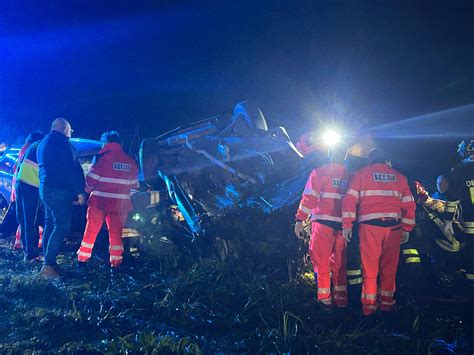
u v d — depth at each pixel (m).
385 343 4.65
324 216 5.33
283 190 6.70
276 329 4.83
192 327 4.90
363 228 5.16
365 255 5.16
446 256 6.11
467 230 5.77
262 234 6.31
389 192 5.14
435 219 6.08
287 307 5.29
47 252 5.94
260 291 5.59
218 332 4.86
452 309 5.43
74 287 5.69
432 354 4.53
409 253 5.85
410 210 5.20
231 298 5.46
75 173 6.03
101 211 6.25
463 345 4.71
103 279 5.95
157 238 6.71
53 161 5.92
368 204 5.14
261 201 6.59
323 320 5.12
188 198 6.85
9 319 4.84
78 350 4.29
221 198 6.82
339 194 5.34
